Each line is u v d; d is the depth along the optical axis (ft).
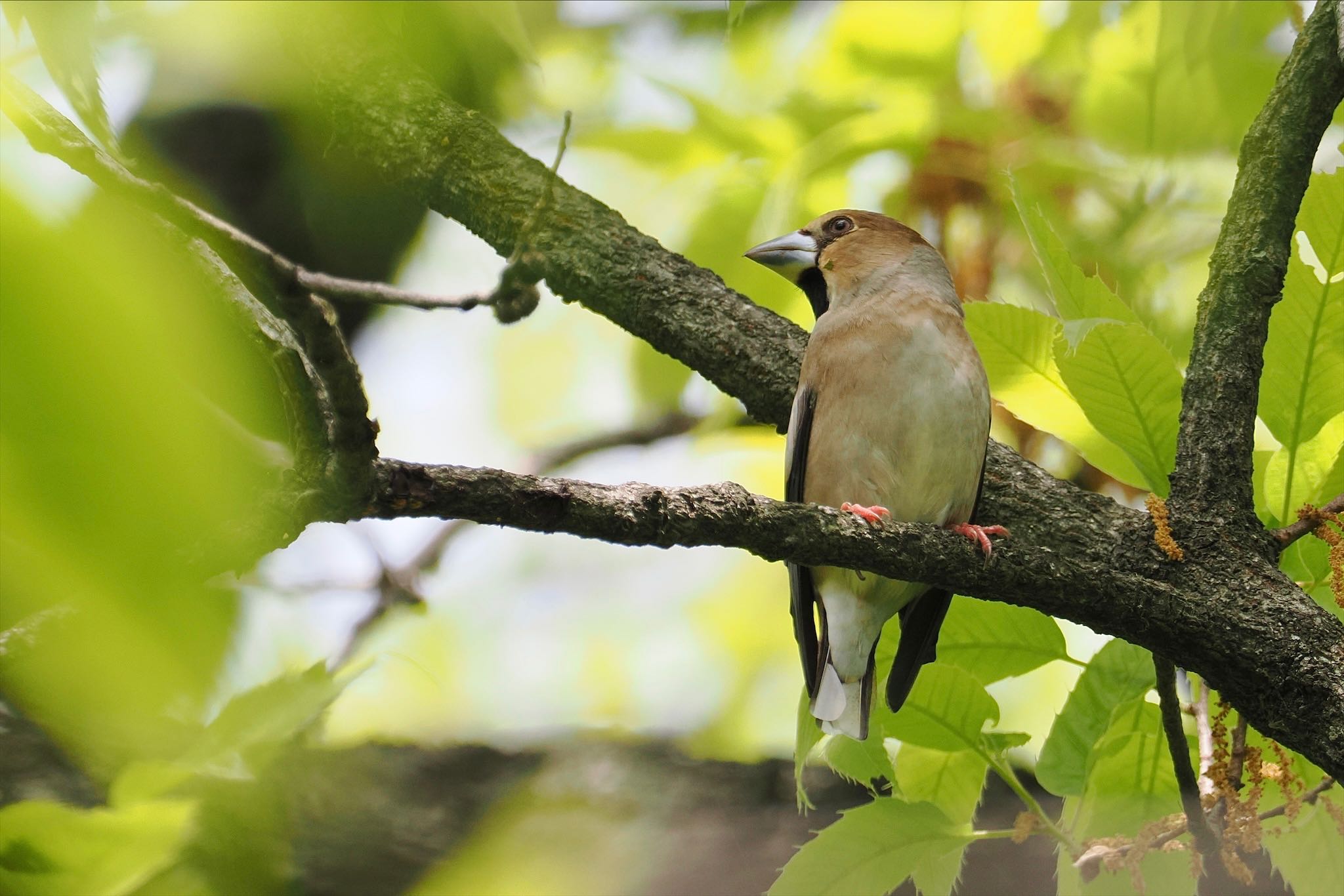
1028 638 21.11
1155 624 19.02
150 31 15.56
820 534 18.08
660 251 25.49
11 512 3.79
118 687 4.22
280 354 12.60
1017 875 27.73
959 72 33.53
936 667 20.18
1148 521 19.89
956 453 27.58
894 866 18.67
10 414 3.75
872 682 21.56
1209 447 19.93
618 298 24.84
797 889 18.52
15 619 4.11
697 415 38.45
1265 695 18.80
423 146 25.53
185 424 3.93
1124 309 19.47
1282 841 19.95
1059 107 32.86
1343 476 19.93
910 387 27.63
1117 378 19.76
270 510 13.20
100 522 3.85
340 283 17.17
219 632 4.53
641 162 31.32
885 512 23.72
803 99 31.65
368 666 12.80
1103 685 20.38
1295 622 18.84
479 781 30.58
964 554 19.12
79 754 10.73
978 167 31.96
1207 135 31.55
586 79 34.22
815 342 28.58
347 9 15.97
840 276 29.73
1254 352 20.21
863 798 31.22
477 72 17.21
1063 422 21.95
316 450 13.53
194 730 11.95
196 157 29.35
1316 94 20.63
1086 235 33.27
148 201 10.14
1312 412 20.02
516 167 25.43
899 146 31.76
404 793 29.07
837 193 32.71
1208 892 24.12
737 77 33.94
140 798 11.80
